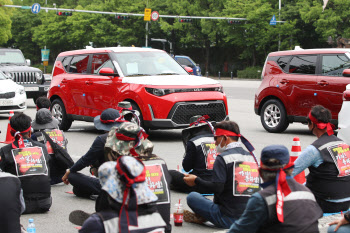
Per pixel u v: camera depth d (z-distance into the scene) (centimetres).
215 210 595
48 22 7031
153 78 1309
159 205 499
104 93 1375
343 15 4897
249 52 6106
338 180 611
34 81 2392
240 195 567
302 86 1388
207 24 5938
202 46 6738
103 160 711
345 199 613
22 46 8200
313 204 392
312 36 5669
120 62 1377
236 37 5922
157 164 508
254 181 570
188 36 6309
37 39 7231
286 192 386
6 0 6750
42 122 844
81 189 794
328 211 618
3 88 1866
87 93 1425
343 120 941
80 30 6494
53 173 872
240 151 575
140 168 368
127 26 6425
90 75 1434
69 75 1502
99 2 6950
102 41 6431
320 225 586
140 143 484
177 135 1455
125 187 368
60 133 856
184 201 776
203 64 7081
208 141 732
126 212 369
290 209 383
